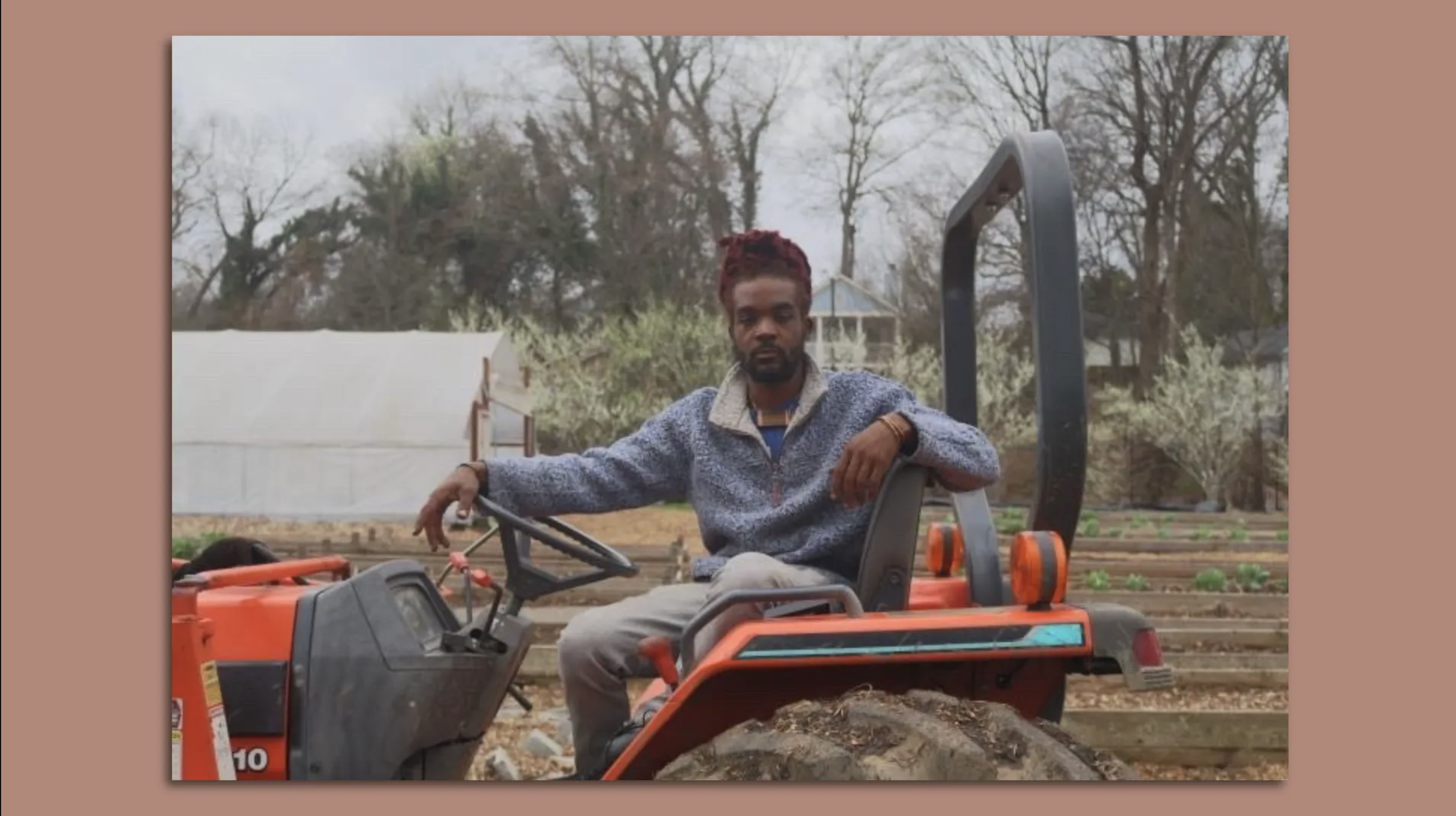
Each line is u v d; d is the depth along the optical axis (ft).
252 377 58.23
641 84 72.18
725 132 70.33
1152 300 73.56
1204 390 74.13
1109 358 78.95
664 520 55.83
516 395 65.46
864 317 70.08
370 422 56.85
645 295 79.66
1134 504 79.77
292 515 56.39
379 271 80.79
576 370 80.18
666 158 73.15
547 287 83.20
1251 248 69.26
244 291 78.48
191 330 77.05
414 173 80.43
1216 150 64.85
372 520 56.34
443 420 56.95
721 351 79.46
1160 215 69.15
